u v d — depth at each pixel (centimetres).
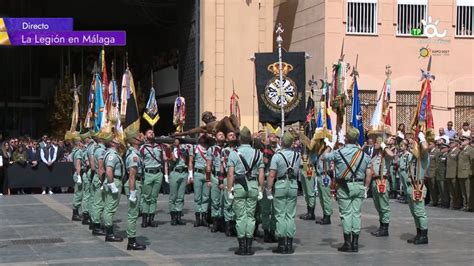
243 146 1128
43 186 2473
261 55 1747
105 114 1600
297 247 1207
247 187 1114
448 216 1756
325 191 1522
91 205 1395
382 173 1330
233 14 2697
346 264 1033
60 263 1039
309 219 1628
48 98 3425
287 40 2964
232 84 2689
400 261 1059
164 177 1543
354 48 2705
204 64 2675
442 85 2759
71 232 1402
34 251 1159
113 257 1097
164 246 1220
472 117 2783
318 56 2728
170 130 3222
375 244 1243
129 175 1182
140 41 3659
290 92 1739
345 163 1140
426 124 1278
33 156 2469
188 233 1398
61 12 3566
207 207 1507
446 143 2055
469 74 2786
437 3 2762
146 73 3522
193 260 1070
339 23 2691
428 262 1050
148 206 1491
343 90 1781
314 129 1708
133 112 1500
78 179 1563
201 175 1494
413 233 1390
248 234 1123
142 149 1464
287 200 1138
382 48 2725
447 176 1958
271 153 1181
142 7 3247
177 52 3012
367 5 2720
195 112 2725
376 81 2709
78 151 1564
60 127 3056
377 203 1345
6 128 3606
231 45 2695
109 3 3600
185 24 2917
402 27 2748
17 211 1812
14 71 3619
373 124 1716
